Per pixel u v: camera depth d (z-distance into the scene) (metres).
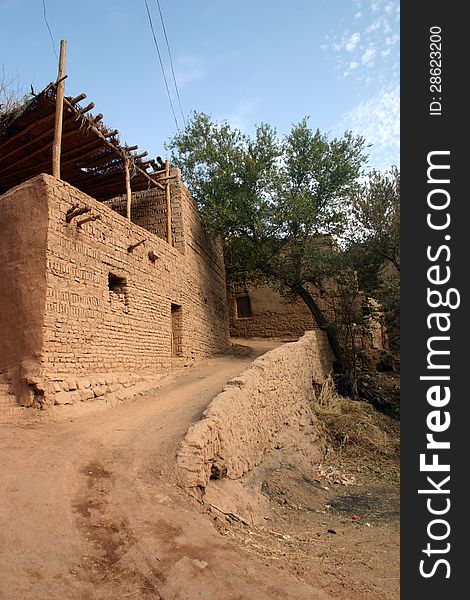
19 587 3.15
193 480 5.43
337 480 9.80
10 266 9.02
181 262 15.85
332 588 3.89
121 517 4.36
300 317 26.16
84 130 11.38
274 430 9.71
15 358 8.62
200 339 17.67
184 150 21.61
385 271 18.98
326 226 19.39
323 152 19.61
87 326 9.80
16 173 13.75
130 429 7.35
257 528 5.51
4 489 4.70
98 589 3.28
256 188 19.44
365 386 17.30
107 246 10.88
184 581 3.43
